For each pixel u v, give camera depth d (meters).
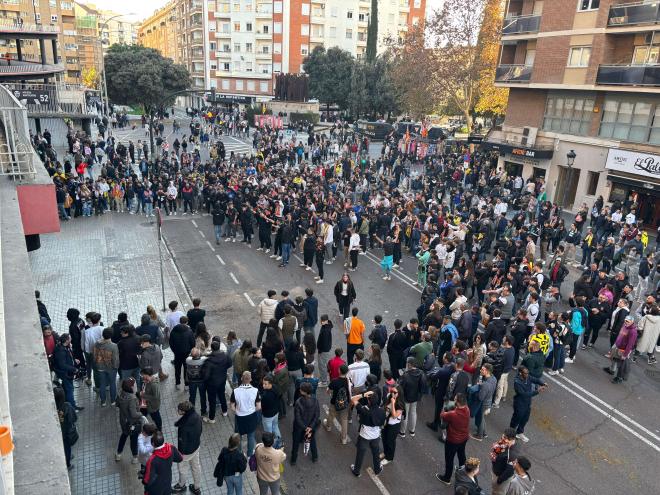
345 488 8.55
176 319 11.23
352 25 86.94
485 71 40.78
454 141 44.34
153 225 23.66
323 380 11.45
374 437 8.52
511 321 14.55
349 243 18.81
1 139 13.40
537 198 28.25
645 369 12.94
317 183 27.09
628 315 12.40
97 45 90.56
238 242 22.00
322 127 67.38
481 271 15.80
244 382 8.55
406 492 8.52
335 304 16.00
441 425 10.10
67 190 23.56
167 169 30.17
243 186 24.72
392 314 15.42
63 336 9.55
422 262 17.31
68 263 18.25
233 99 80.50
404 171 35.69
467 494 6.32
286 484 8.61
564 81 29.56
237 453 7.34
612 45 27.42
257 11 83.38
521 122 34.12
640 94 26.19
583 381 12.27
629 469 9.33
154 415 8.95
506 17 34.03
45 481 4.21
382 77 64.38
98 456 8.84
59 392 7.71
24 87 37.19
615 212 24.39
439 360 11.64
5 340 5.86
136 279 17.20
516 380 9.76
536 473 9.09
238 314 15.05
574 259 20.83
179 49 105.56
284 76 69.00
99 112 58.34
